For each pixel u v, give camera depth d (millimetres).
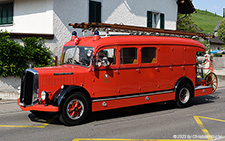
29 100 7387
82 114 7508
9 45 11422
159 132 6762
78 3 14469
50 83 7387
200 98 12109
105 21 15797
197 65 11062
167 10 19797
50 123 7789
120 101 8219
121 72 8227
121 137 6359
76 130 7000
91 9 15062
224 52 33562
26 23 15258
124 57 8305
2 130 7059
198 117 8398
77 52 8359
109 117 8523
